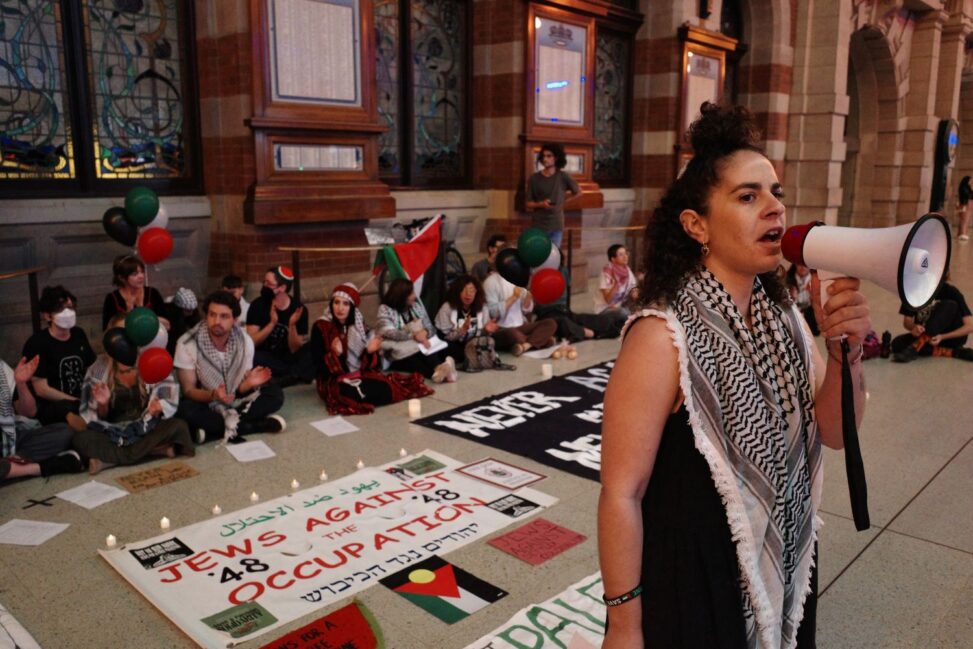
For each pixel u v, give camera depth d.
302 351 6.48
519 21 9.73
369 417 5.52
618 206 12.10
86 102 6.88
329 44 7.73
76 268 6.89
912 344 7.62
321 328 5.81
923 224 1.34
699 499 1.53
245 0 7.13
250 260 7.44
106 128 7.07
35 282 5.32
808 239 1.51
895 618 3.11
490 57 9.95
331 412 5.61
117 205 7.03
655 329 1.52
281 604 3.09
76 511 3.96
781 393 1.61
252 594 3.16
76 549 3.57
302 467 4.57
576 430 5.23
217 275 7.76
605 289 8.52
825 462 4.79
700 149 1.61
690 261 1.61
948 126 19.81
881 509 4.12
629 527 1.48
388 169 9.44
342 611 3.04
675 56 11.83
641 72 12.10
